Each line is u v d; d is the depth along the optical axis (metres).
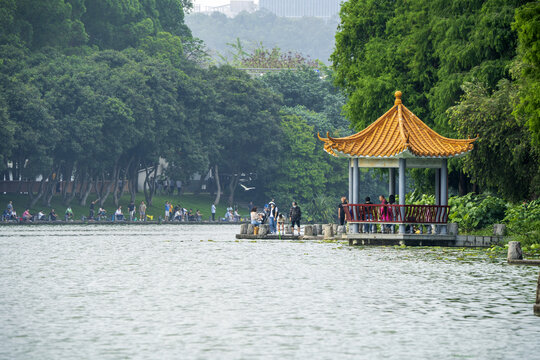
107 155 142.00
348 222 63.44
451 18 70.94
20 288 34.03
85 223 131.38
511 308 28.30
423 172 77.25
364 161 63.06
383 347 21.72
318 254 53.38
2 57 135.25
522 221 59.38
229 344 22.05
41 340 22.55
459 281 36.38
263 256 51.94
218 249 59.81
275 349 21.44
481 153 63.69
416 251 55.69
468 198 67.88
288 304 29.19
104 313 27.12
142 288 34.00
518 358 20.47
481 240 59.47
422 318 26.22
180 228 115.75
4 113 121.81
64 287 34.38
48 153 134.88
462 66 70.19
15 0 144.38
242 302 29.72
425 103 77.94
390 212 61.44
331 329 24.27
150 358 20.34
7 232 92.38
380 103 77.94
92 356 20.52
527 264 44.84
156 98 149.62
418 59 75.31
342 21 89.00
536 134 49.47
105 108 138.25
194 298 30.77
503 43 67.69
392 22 81.56
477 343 22.27
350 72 85.94
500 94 62.44
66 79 137.25
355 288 33.84
